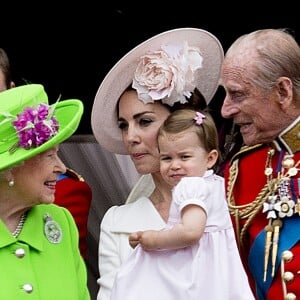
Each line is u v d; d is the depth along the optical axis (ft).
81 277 53.62
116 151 62.95
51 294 51.13
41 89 52.49
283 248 55.98
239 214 57.72
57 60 85.25
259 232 56.90
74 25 84.48
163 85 58.08
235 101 56.34
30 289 50.42
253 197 57.77
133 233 53.98
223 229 53.93
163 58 58.54
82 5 83.71
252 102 55.93
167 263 53.47
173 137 55.21
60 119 53.47
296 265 55.47
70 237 53.67
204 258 53.16
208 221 53.67
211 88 62.49
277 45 55.88
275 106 56.03
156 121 58.70
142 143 58.70
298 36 84.38
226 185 58.85
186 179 53.67
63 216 54.03
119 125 60.49
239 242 57.82
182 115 55.57
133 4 83.66
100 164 78.48
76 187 62.80
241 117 56.49
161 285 53.21
